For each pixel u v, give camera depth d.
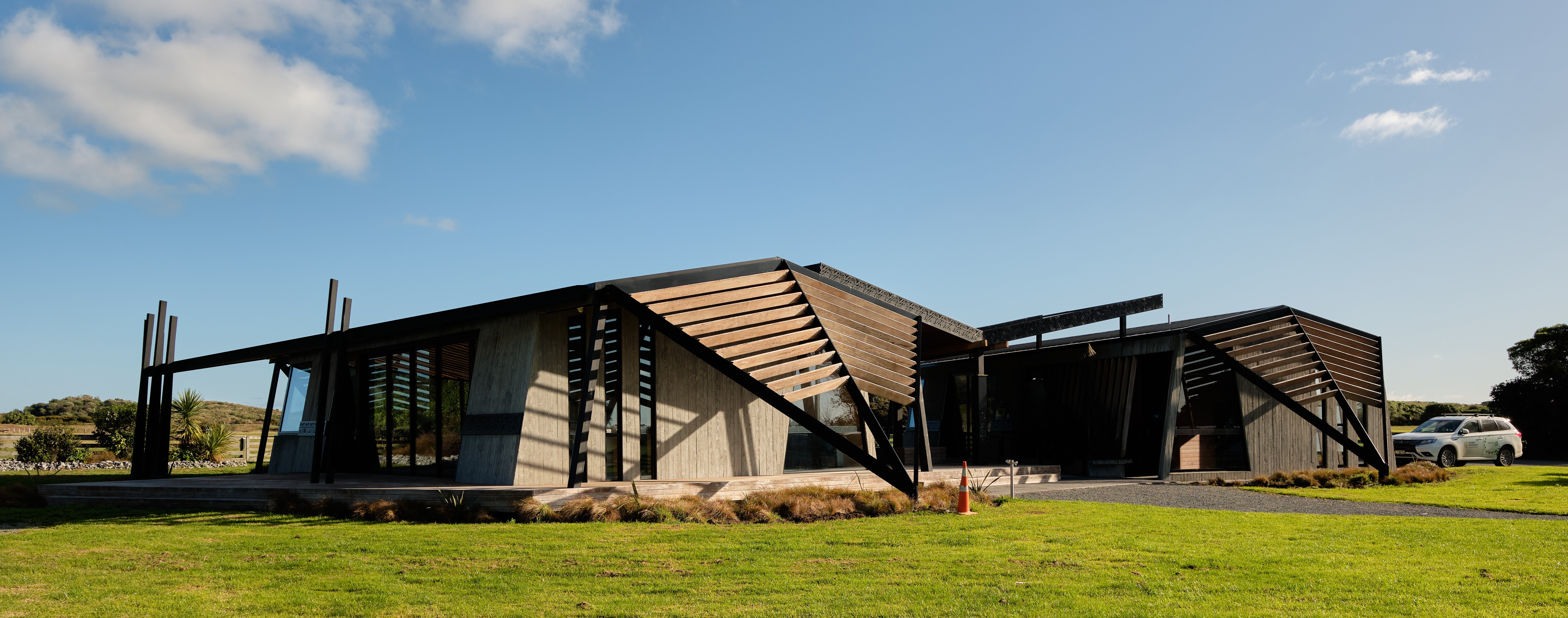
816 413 16.38
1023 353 22.45
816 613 5.75
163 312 18.86
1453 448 22.69
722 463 14.52
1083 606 5.88
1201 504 13.29
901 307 15.95
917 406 15.44
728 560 7.71
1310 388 19.95
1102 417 19.70
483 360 13.71
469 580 6.86
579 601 6.14
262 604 6.06
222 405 55.00
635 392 13.73
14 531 10.00
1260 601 6.02
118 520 11.09
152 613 5.84
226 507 12.55
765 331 12.93
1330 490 15.89
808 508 10.80
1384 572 7.04
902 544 8.59
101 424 26.89
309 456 18.14
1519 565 7.36
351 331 14.95
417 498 11.23
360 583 6.72
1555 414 29.05
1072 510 11.66
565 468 13.12
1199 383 19.61
